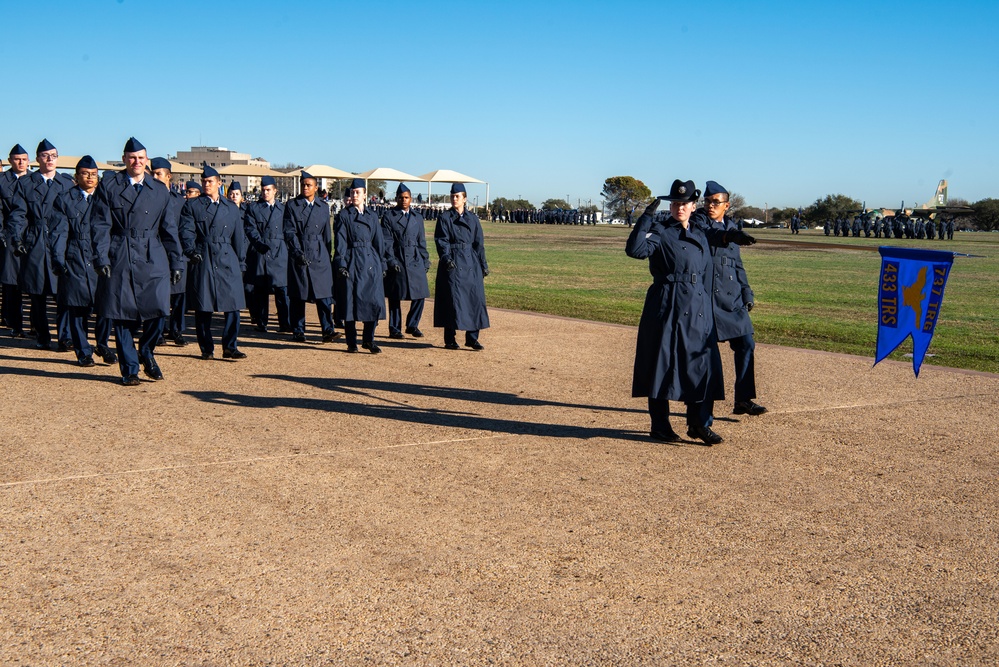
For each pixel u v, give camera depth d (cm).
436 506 554
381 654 377
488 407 831
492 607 421
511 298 1900
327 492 576
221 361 1061
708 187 765
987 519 550
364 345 1141
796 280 2641
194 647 380
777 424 782
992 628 409
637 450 692
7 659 368
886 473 640
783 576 462
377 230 1151
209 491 573
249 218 1305
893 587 452
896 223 7300
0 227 1195
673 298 689
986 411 837
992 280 2734
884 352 702
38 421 739
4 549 477
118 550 479
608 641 391
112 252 880
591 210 11981
